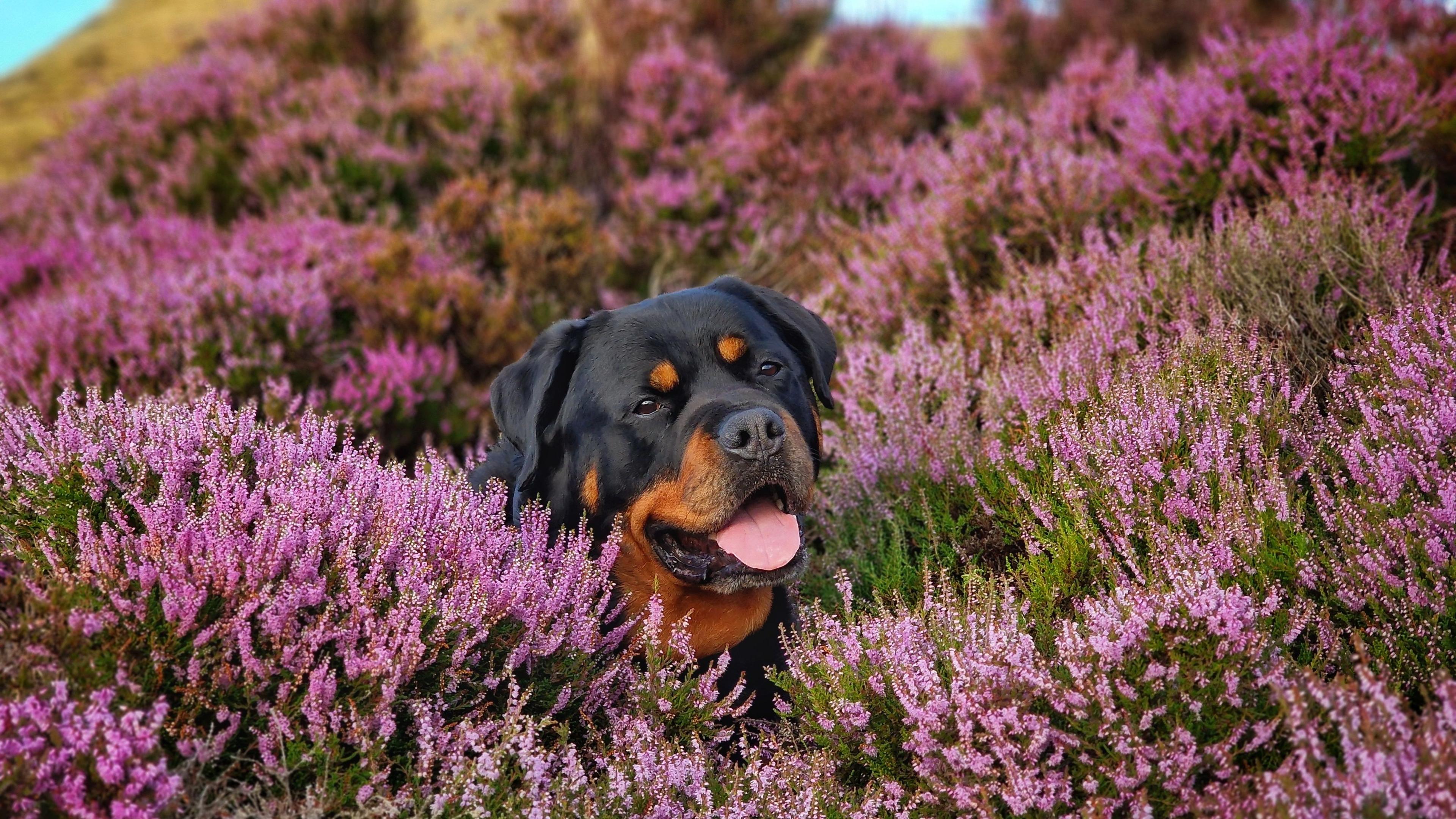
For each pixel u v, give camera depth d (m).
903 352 3.96
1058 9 8.79
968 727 2.14
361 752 2.08
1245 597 2.20
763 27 8.95
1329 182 4.19
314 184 6.95
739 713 2.66
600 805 2.18
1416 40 5.57
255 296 5.17
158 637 2.10
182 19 17.25
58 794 1.80
